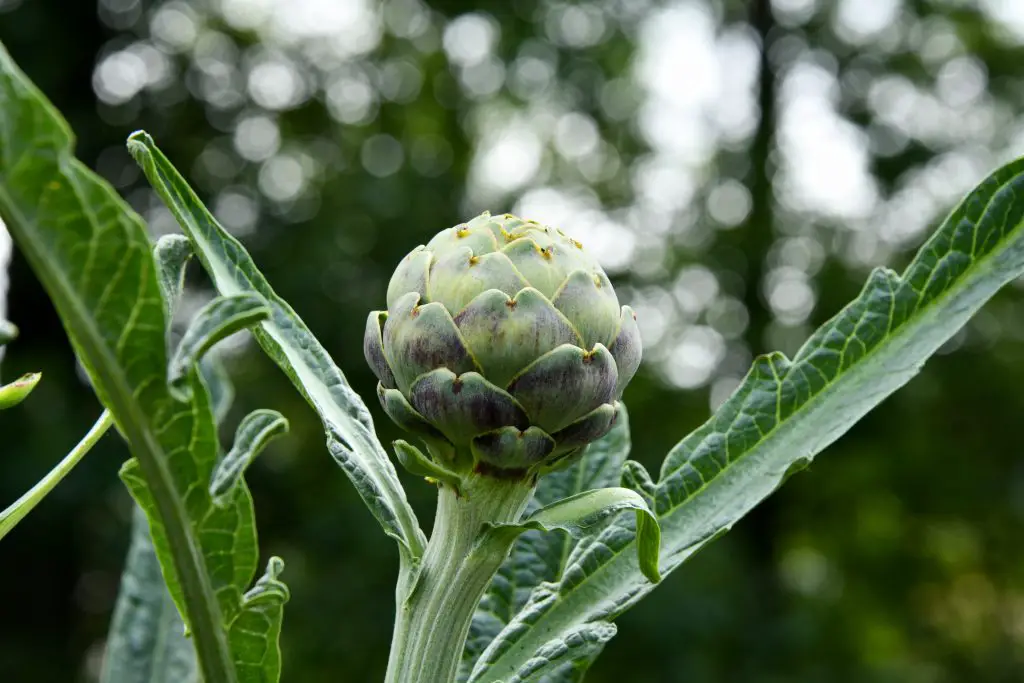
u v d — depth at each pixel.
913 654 20.08
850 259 19.25
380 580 12.61
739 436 1.87
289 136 16.84
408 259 1.57
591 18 19.09
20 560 11.73
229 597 1.34
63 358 11.98
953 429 19.44
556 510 1.52
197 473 1.23
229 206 14.84
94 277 1.11
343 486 13.32
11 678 11.72
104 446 11.13
